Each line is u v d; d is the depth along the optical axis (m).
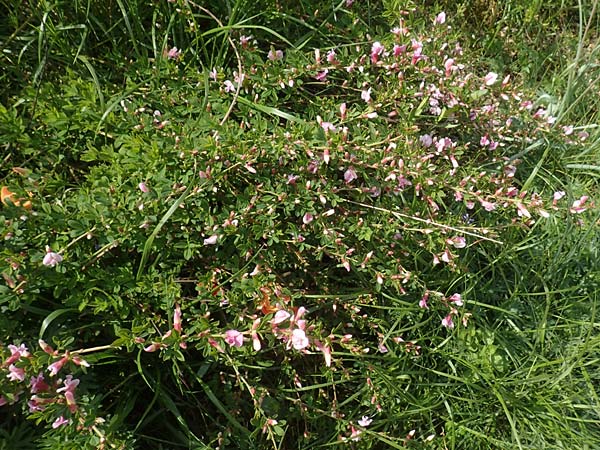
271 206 0.52
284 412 0.55
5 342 0.45
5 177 0.49
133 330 0.44
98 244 0.49
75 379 0.44
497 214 0.64
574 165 0.73
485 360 0.60
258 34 0.66
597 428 0.59
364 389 0.55
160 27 0.62
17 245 0.45
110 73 0.61
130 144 0.50
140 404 0.53
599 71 0.79
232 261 0.52
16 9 0.56
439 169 0.59
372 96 0.62
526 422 0.58
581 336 0.62
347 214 0.57
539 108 0.79
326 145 0.51
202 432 0.54
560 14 0.88
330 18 0.68
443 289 0.62
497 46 0.83
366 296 0.57
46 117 0.51
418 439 0.57
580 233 0.67
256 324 0.45
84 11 0.60
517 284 0.65
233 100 0.54
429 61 0.65
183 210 0.50
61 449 0.43
